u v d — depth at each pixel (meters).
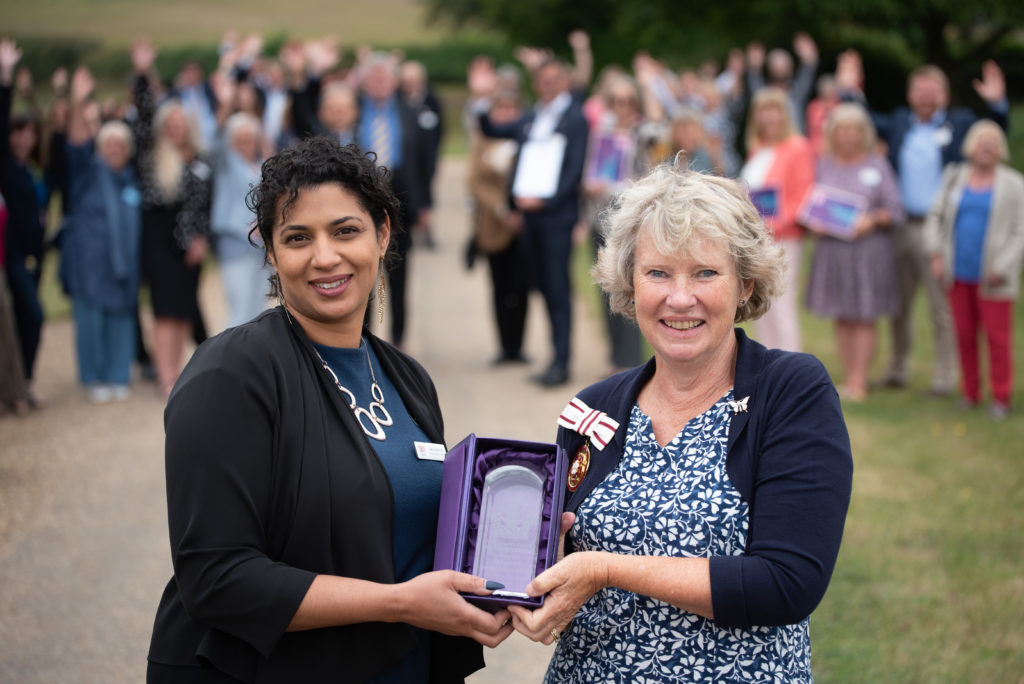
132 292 6.93
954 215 6.59
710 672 1.91
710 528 1.90
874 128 6.99
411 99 13.34
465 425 6.14
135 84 6.83
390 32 50.25
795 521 1.82
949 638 3.56
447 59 43.66
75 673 3.36
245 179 6.53
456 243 13.66
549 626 1.85
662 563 1.86
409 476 2.00
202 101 10.94
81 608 3.84
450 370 7.62
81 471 5.45
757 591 1.79
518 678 3.37
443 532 1.96
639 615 1.95
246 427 1.78
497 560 1.94
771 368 1.97
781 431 1.89
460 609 1.81
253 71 11.58
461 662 2.11
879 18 19.98
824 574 1.80
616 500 2.00
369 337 2.15
